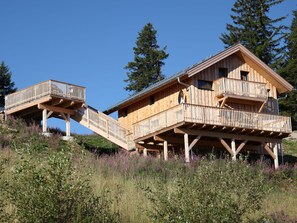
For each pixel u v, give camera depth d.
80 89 36.59
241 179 15.32
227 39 63.19
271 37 60.78
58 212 12.68
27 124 37.31
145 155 31.81
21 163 13.12
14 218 12.91
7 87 55.31
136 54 64.81
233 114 33.75
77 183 13.17
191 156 31.69
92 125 36.59
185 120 31.72
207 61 34.62
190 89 34.47
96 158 28.19
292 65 58.16
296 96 57.00
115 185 20.86
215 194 13.86
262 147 37.78
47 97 34.56
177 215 13.62
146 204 17.86
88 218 13.20
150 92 36.84
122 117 40.78
